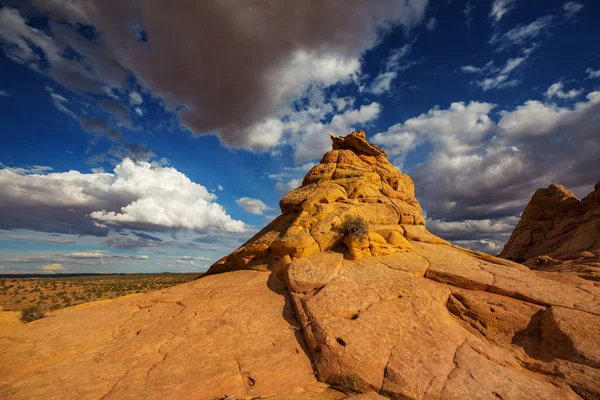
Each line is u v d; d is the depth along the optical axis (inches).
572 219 1533.0
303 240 629.9
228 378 330.3
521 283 524.4
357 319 414.9
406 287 499.5
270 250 669.3
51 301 1729.8
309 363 363.6
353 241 630.5
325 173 869.8
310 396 310.5
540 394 309.4
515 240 1796.3
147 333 420.5
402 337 387.5
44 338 404.5
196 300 512.4
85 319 460.8
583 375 335.0
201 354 371.2
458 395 300.5
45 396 295.7
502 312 459.8
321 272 541.3
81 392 302.8
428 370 333.7
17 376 328.8
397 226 757.3
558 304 459.8
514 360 378.9
